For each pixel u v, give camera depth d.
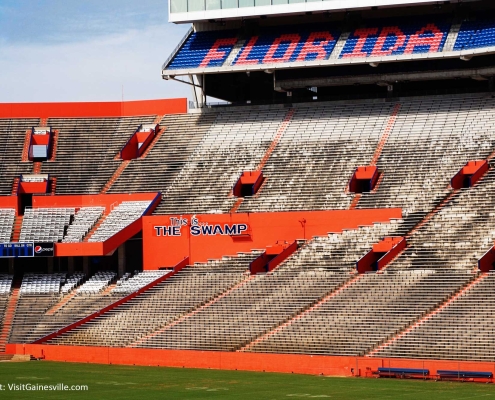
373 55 83.44
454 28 84.00
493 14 84.50
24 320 77.06
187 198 83.62
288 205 79.38
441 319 61.19
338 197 78.25
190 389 52.91
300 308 67.62
